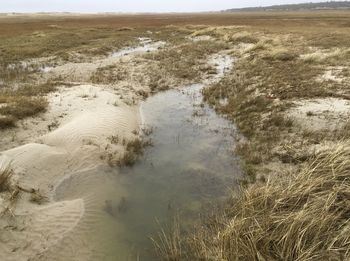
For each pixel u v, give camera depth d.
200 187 7.04
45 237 5.21
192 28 46.41
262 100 11.88
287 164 7.71
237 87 14.42
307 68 16.47
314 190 5.52
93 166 7.81
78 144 8.57
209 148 8.95
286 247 4.49
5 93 12.98
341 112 10.22
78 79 16.62
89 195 6.68
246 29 40.19
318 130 9.17
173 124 10.84
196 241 5.10
